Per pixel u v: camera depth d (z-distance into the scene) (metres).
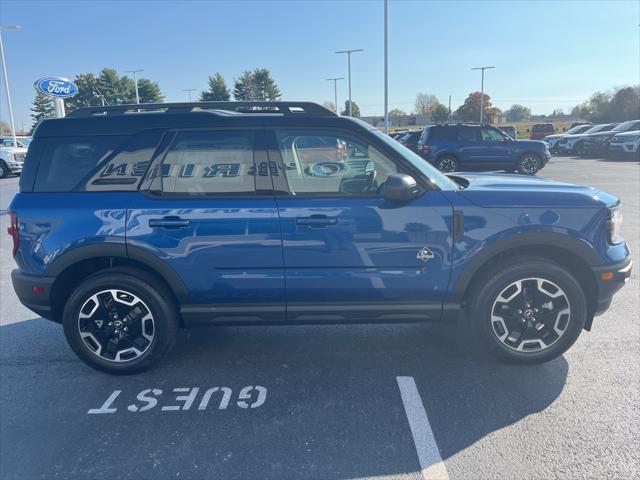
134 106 3.81
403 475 2.65
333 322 3.72
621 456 2.75
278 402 3.39
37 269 3.61
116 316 3.71
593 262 3.58
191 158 3.58
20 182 3.65
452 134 16.53
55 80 18.53
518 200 3.54
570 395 3.38
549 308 3.66
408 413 3.22
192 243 3.52
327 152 3.60
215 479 2.65
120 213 3.53
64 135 3.62
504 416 3.16
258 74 72.06
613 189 12.86
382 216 3.50
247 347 4.26
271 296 3.63
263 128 3.60
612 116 54.47
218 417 3.22
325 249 3.53
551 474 2.63
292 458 2.80
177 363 3.99
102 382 3.70
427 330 4.55
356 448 2.88
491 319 3.66
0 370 3.91
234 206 3.51
